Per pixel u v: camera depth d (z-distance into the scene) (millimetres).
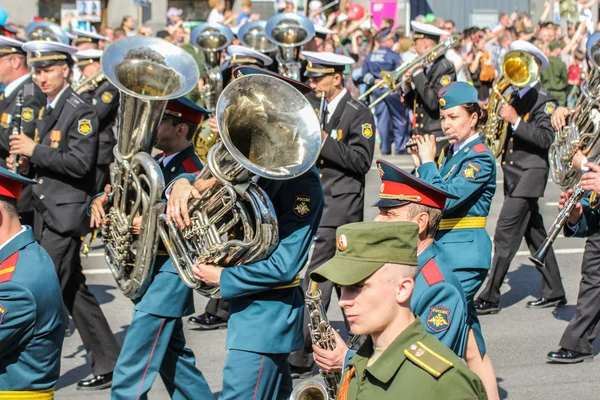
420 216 5047
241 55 11617
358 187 8000
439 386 3352
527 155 9289
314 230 5355
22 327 4789
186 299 5961
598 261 7754
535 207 9453
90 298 7508
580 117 7785
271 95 5070
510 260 9367
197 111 6230
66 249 7441
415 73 11289
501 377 7625
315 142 5066
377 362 3479
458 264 6270
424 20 18891
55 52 7629
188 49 14992
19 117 7789
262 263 5242
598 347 8383
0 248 4883
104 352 7477
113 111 10500
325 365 4367
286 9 19516
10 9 23109
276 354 5402
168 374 6199
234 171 5082
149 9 23969
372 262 3480
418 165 6480
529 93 9305
